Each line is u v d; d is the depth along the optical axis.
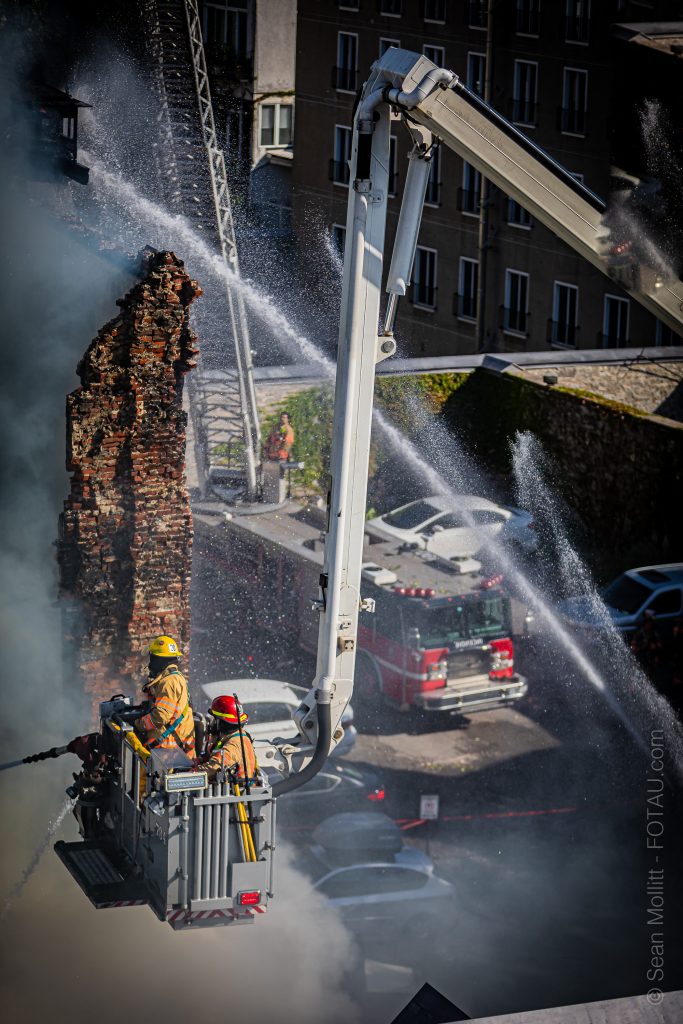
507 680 26.75
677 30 41.91
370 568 26.80
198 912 10.38
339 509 11.73
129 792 11.40
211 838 10.35
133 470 18.67
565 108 44.53
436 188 49.34
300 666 27.41
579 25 43.50
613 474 34.84
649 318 44.97
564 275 46.34
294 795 21.89
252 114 55.69
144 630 19.02
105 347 18.20
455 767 25.05
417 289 50.94
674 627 29.62
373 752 25.31
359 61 51.53
